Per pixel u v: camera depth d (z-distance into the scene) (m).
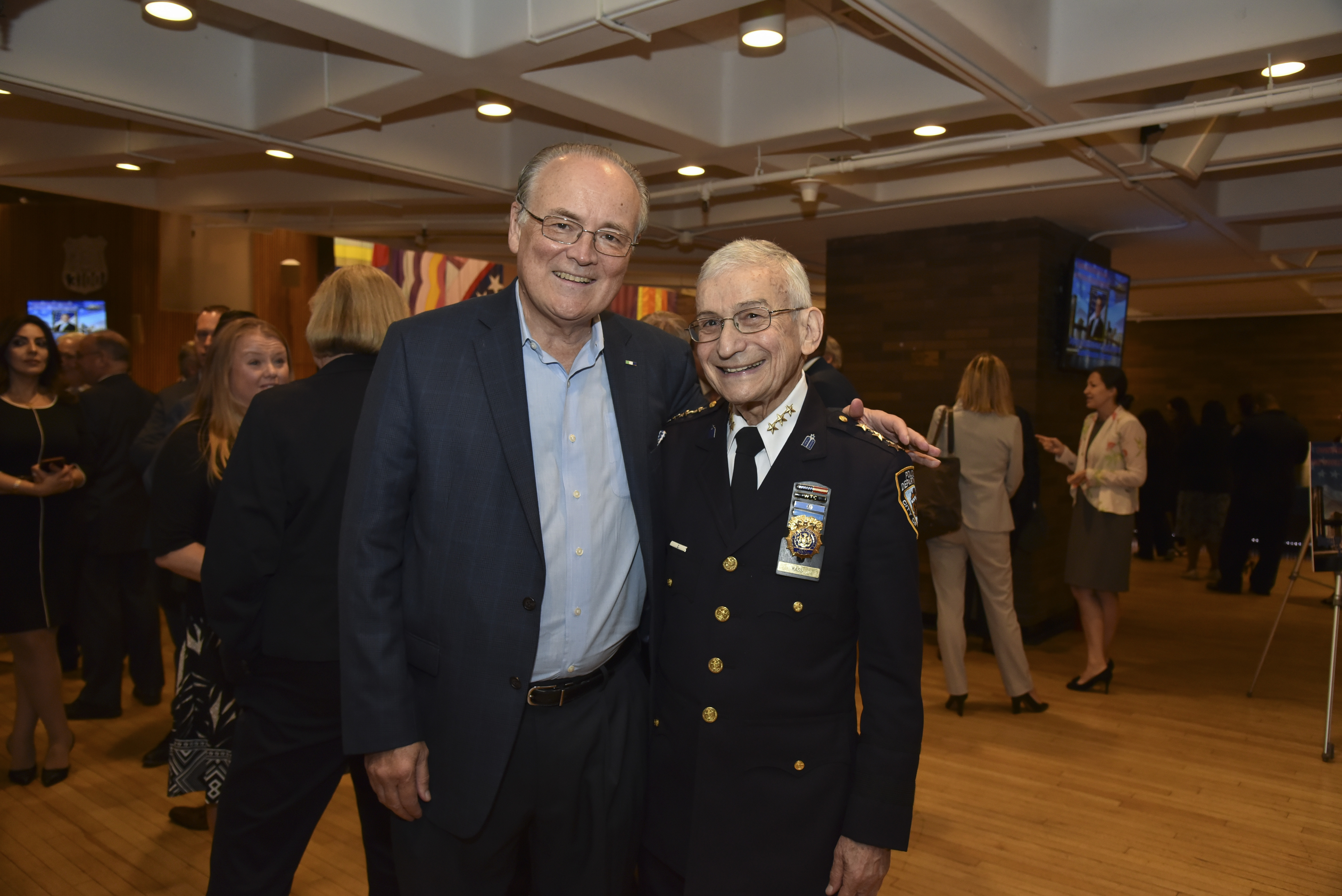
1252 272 7.62
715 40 4.00
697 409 1.61
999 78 3.13
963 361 5.86
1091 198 5.05
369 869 1.79
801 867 1.29
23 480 3.01
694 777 1.33
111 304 7.79
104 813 2.89
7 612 2.95
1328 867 2.68
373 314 1.84
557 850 1.42
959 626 4.04
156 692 3.96
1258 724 3.96
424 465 1.34
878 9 2.60
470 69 3.19
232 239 7.92
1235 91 3.80
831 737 1.33
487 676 1.32
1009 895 2.50
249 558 1.69
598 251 1.32
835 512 1.32
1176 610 6.50
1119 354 6.53
